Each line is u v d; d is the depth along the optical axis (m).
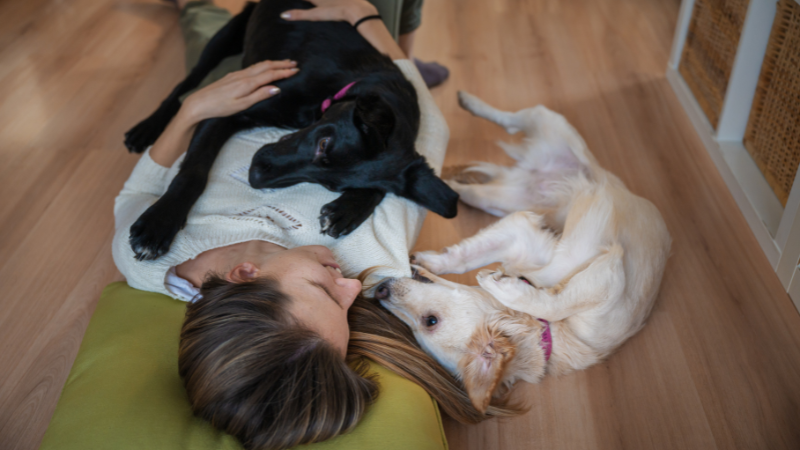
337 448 1.24
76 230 2.08
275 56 1.91
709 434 1.60
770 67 2.09
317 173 1.53
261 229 1.46
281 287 1.27
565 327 1.71
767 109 2.13
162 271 1.45
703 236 2.11
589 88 2.79
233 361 1.17
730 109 2.27
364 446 1.25
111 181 2.25
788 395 1.67
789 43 1.95
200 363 1.20
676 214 2.19
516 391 1.73
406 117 1.68
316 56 1.84
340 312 1.31
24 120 2.52
